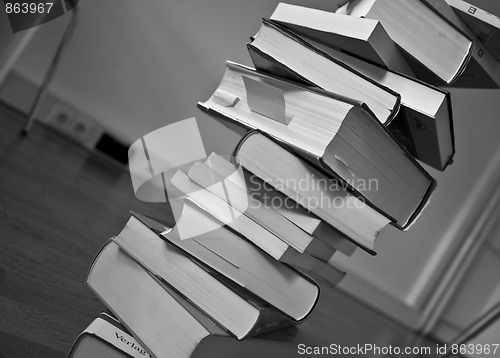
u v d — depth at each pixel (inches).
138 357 27.9
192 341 26.3
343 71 28.9
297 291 28.7
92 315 36.5
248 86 30.3
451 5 30.3
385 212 29.0
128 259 30.2
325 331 47.4
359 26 28.3
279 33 30.4
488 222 73.1
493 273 65.5
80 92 102.1
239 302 27.1
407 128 32.1
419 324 76.1
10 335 29.7
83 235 53.6
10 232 45.4
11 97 101.0
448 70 29.6
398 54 29.9
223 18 95.3
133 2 99.4
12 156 75.6
